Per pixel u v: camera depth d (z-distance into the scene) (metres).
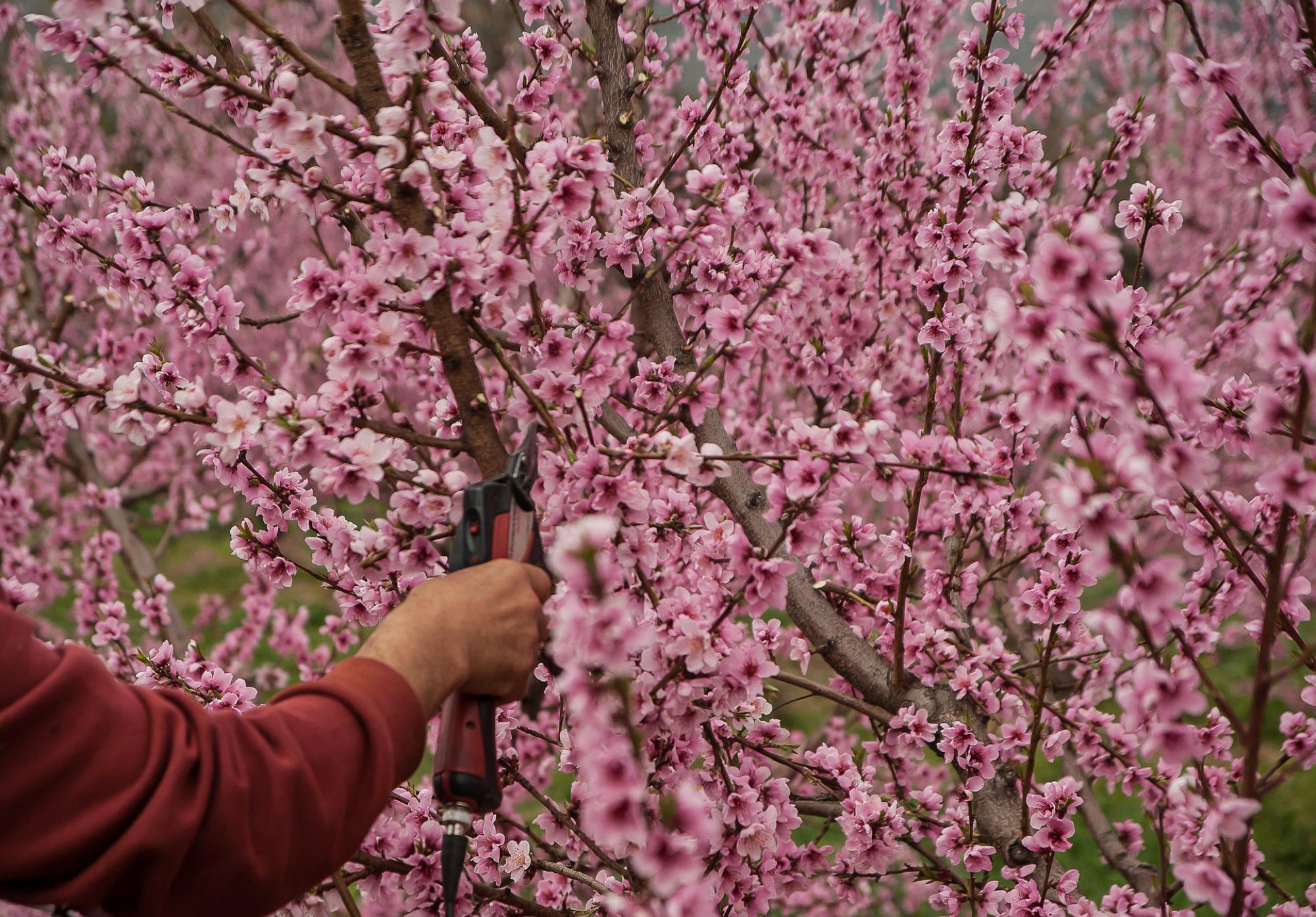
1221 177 6.42
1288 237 1.03
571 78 4.46
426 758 5.11
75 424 1.52
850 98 3.54
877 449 1.39
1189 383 0.96
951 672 2.28
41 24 1.30
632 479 1.50
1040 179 2.69
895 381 3.26
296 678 5.21
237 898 0.86
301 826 0.88
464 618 1.10
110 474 7.17
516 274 1.44
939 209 2.21
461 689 1.17
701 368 1.59
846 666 2.24
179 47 1.34
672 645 1.35
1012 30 2.26
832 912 4.25
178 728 0.84
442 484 1.47
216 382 7.11
